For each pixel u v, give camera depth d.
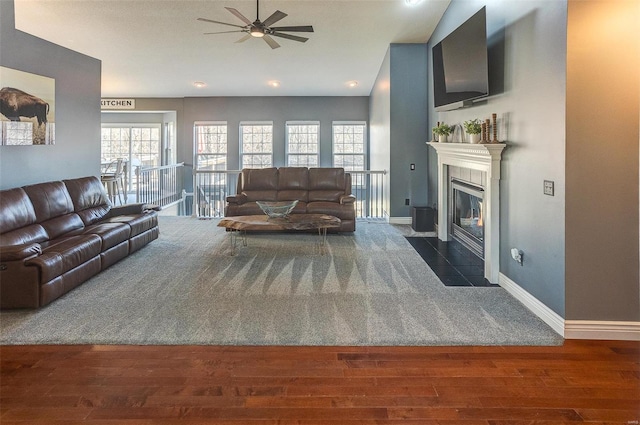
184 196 9.98
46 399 2.16
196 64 7.73
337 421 2.00
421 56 7.03
